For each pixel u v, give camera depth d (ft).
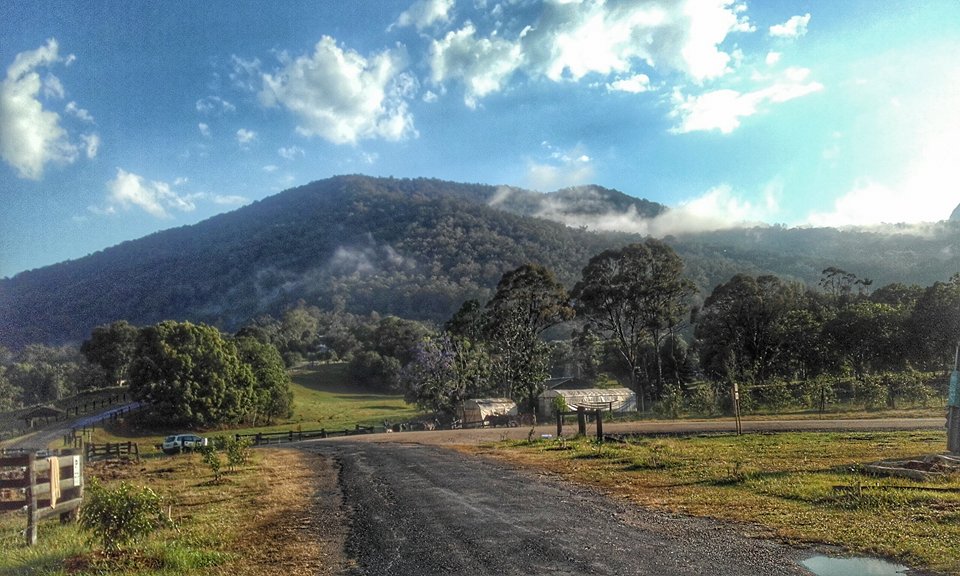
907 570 20.25
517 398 206.59
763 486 36.45
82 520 26.03
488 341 224.53
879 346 187.62
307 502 40.42
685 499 34.01
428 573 22.02
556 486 41.29
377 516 33.27
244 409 219.61
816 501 31.53
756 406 137.28
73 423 208.03
